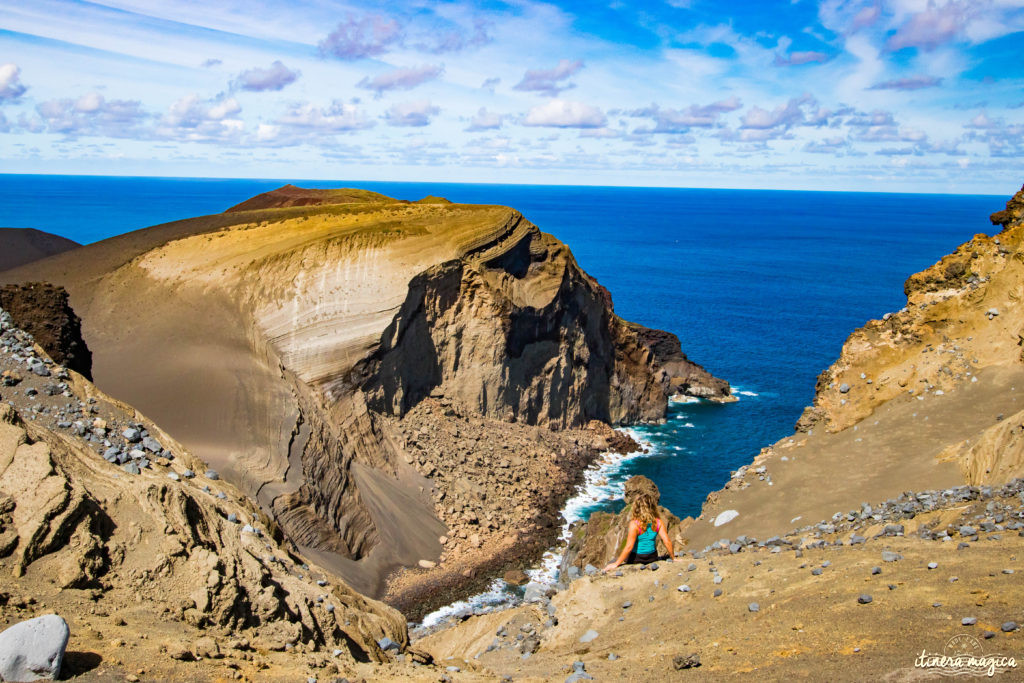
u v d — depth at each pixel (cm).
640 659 921
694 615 1043
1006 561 911
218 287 5681
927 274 2775
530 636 1226
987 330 2547
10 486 862
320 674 765
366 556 4353
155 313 5694
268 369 5088
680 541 1972
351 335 5200
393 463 5062
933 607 830
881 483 2047
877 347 2759
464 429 5672
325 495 4484
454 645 1469
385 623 1302
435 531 4662
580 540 2073
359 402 5100
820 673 724
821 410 2714
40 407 1273
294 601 1002
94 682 629
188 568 891
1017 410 2214
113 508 930
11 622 700
